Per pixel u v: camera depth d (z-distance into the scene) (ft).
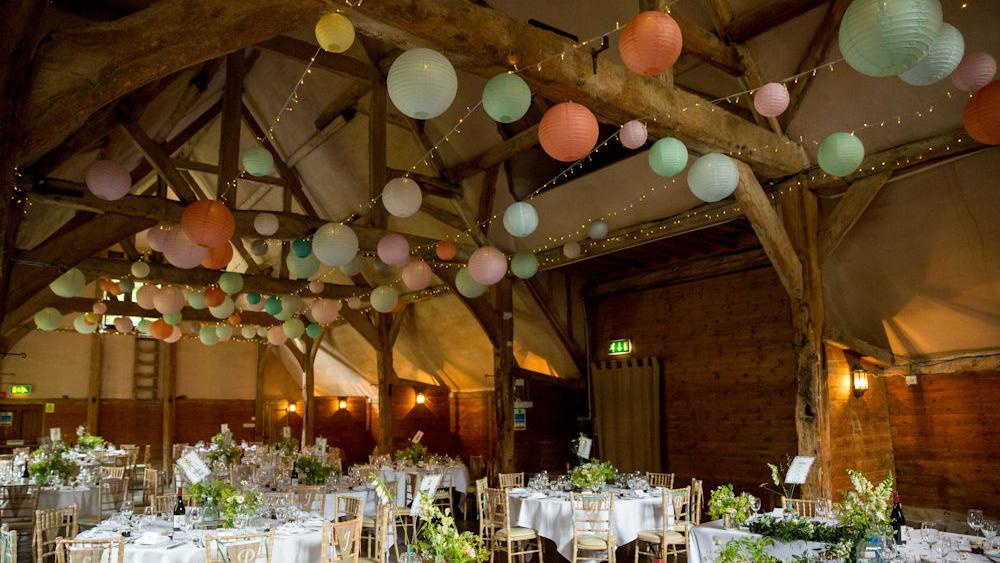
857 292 24.86
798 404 22.02
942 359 24.75
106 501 32.09
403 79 10.96
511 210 18.52
